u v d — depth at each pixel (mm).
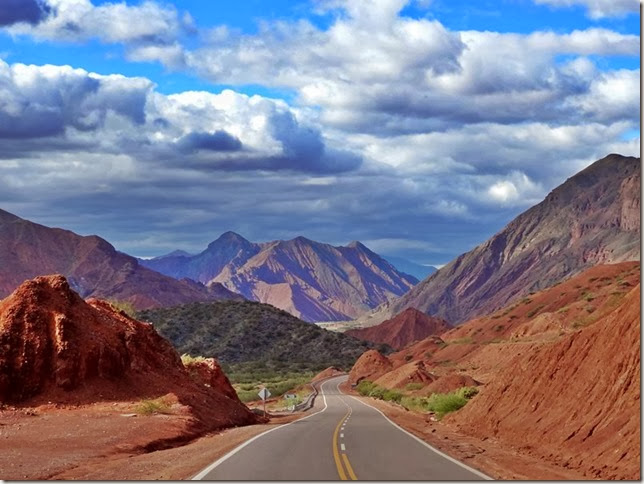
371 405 74500
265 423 48719
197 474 19578
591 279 131000
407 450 26250
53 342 39094
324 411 62719
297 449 26641
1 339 38000
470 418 38000
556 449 23562
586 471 19938
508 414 31953
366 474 19656
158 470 20734
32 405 36688
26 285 41062
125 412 35969
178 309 195250
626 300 26906
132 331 45281
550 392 28984
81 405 37344
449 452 25484
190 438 32344
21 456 22875
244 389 112625
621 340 25078
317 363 172250
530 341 99188
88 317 42812
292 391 111812
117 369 40750
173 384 43844
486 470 20484
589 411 24234
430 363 130500
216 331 185375
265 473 19906
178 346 177125
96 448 25453
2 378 36906
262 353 176875
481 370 99062
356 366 138250
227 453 25203
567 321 101625
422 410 59312
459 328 149625
